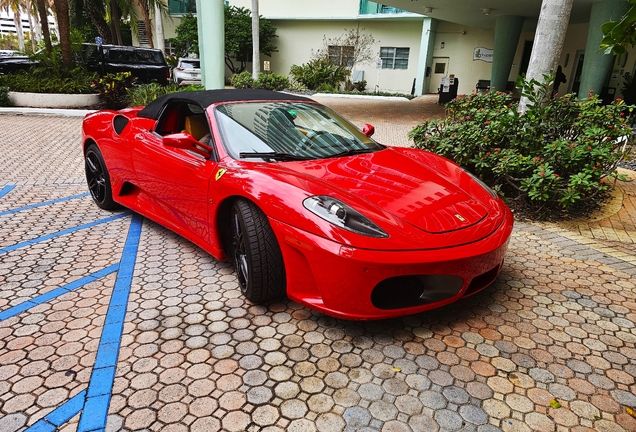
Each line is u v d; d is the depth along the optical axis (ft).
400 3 46.03
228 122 10.29
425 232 7.53
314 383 6.73
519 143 15.67
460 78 76.69
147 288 9.62
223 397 6.43
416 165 10.13
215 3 32.24
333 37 82.07
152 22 94.12
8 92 41.06
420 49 74.43
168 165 10.82
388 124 40.55
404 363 7.22
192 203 10.12
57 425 5.86
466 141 16.55
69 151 25.03
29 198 16.34
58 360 7.20
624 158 16.67
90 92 43.45
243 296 9.31
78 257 11.17
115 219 14.12
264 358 7.31
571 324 8.44
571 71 57.57
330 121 11.71
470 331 8.14
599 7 35.32
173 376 6.85
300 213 7.61
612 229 13.96
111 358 7.25
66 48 44.65
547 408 6.28
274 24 84.12
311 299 7.84
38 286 9.65
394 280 7.41
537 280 10.27
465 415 6.13
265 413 6.13
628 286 10.05
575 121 17.02
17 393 6.45
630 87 42.16
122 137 12.80
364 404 6.31
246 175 8.66
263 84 65.36
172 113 11.94
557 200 14.19
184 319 8.43
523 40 65.51
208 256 11.33
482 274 8.35
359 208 7.72
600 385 6.77
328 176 8.79
